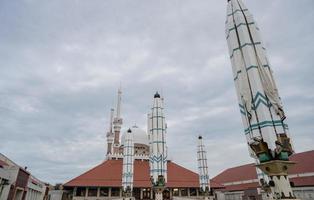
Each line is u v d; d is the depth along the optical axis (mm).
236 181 68312
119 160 63562
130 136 45312
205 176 44156
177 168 63594
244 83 14117
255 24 15547
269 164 11930
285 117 13086
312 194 46188
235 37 15453
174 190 55438
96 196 52375
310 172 49375
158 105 36719
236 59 14930
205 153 46188
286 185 11438
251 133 13141
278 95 13680
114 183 53344
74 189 52438
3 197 28156
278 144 11938
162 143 34312
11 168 30812
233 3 16438
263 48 15023
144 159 64812
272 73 14344
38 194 49844
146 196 54281
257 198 56688
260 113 12883
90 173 56469
